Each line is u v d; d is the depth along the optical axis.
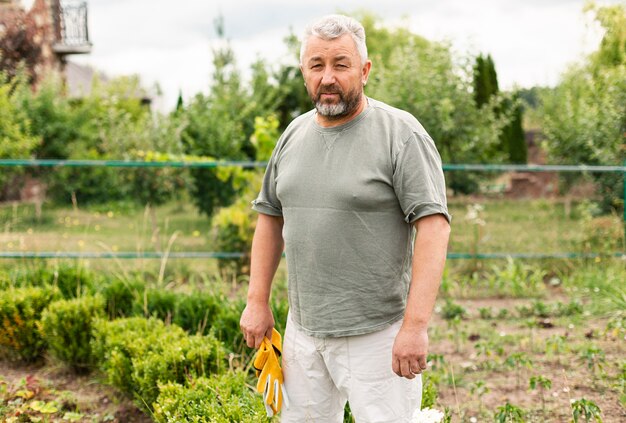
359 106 2.49
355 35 2.42
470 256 8.13
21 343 5.27
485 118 13.20
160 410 3.62
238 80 16.38
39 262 7.60
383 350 2.53
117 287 5.78
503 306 7.09
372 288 2.50
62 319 5.09
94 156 14.87
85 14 19.91
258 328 2.77
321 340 2.60
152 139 14.20
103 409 4.49
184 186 9.74
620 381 4.39
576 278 7.91
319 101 2.43
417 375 2.62
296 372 2.71
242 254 7.88
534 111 21.44
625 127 10.85
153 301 5.60
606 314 6.39
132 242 10.00
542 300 7.29
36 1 17.70
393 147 2.43
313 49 2.41
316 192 2.50
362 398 2.55
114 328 4.84
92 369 5.12
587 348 5.12
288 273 2.69
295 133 2.66
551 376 4.87
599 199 9.69
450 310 6.57
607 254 8.09
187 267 8.45
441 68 13.06
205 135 13.95
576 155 13.09
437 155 2.49
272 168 2.77
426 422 2.32
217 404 3.40
